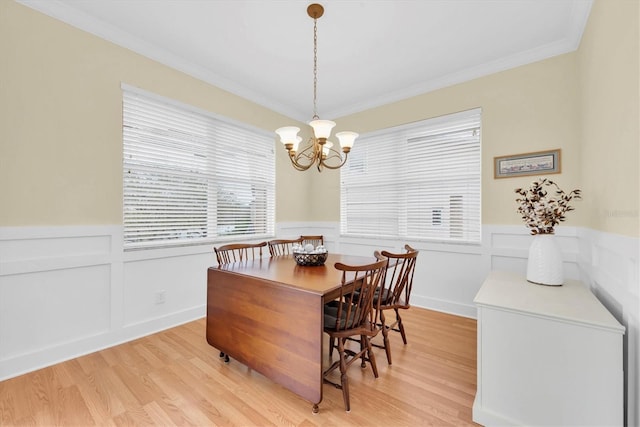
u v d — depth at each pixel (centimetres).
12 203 178
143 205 245
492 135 268
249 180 337
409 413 147
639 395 114
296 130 201
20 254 182
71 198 202
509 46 238
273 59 260
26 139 183
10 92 177
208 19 207
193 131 280
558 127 236
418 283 316
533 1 187
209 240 295
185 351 213
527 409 132
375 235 353
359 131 365
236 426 138
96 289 215
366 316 171
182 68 265
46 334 192
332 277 173
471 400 157
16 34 180
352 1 187
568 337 124
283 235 377
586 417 120
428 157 312
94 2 191
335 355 212
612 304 147
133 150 238
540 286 175
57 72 196
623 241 130
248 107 330
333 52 248
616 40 141
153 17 205
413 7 193
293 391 151
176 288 265
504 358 137
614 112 145
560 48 233
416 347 220
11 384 169
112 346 220
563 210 183
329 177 397
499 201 264
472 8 194
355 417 144
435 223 308
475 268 279
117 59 225
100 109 216
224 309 192
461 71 279
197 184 285
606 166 158
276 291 161
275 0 187
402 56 254
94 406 151
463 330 251
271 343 162
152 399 157
